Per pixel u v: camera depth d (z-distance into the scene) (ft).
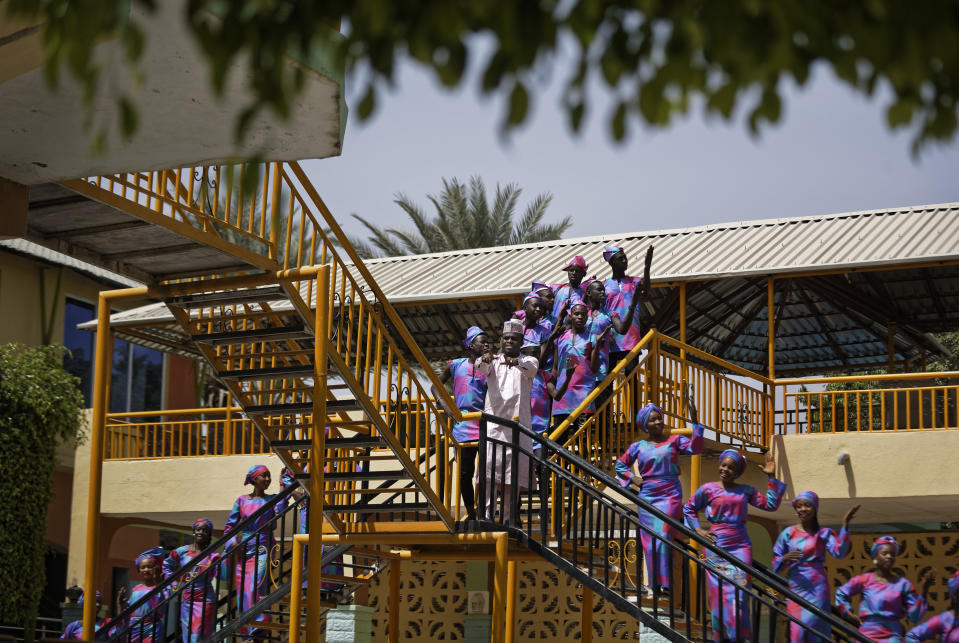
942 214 57.77
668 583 36.11
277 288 31.73
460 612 60.54
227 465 58.65
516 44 10.46
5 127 24.63
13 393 40.34
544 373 41.19
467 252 68.13
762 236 58.95
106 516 62.85
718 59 10.48
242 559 40.57
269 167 31.45
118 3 11.10
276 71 10.84
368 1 10.39
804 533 36.29
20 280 78.74
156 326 62.49
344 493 37.22
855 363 70.95
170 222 28.35
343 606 54.85
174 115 25.00
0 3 21.17
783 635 50.98
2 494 39.19
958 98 11.13
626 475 37.96
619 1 10.75
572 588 59.88
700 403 47.60
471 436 37.78
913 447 48.67
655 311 61.46
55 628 70.08
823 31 10.71
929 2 10.13
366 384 33.24
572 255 63.46
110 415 61.62
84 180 26.86
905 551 57.47
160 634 43.32
